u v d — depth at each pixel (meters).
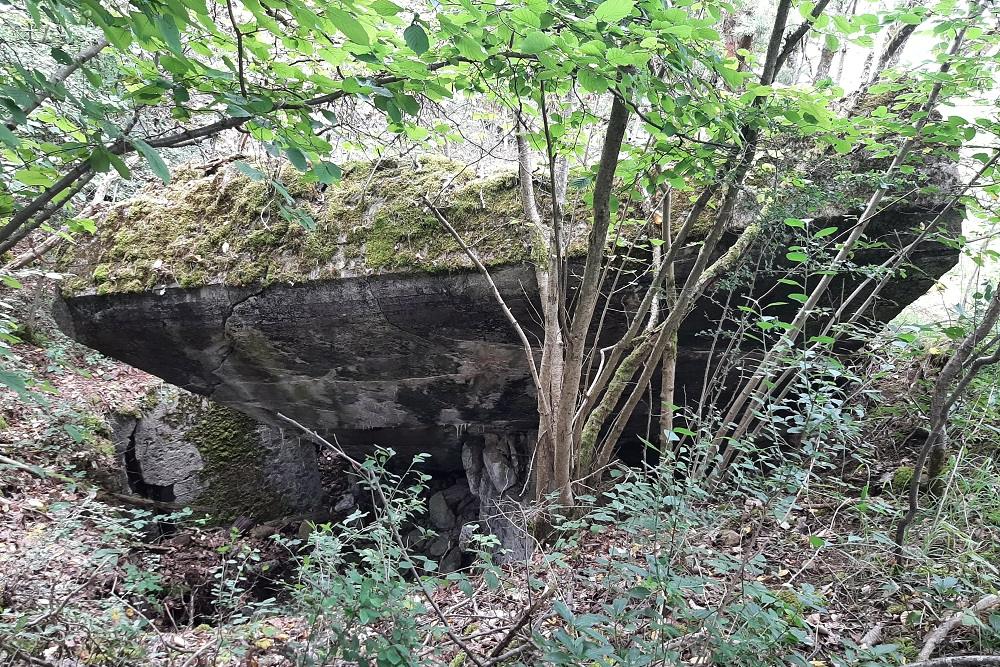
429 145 2.60
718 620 1.48
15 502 3.51
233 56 1.76
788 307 2.76
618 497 1.76
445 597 2.53
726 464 2.23
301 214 1.56
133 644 2.19
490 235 2.70
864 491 1.90
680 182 2.01
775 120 1.76
